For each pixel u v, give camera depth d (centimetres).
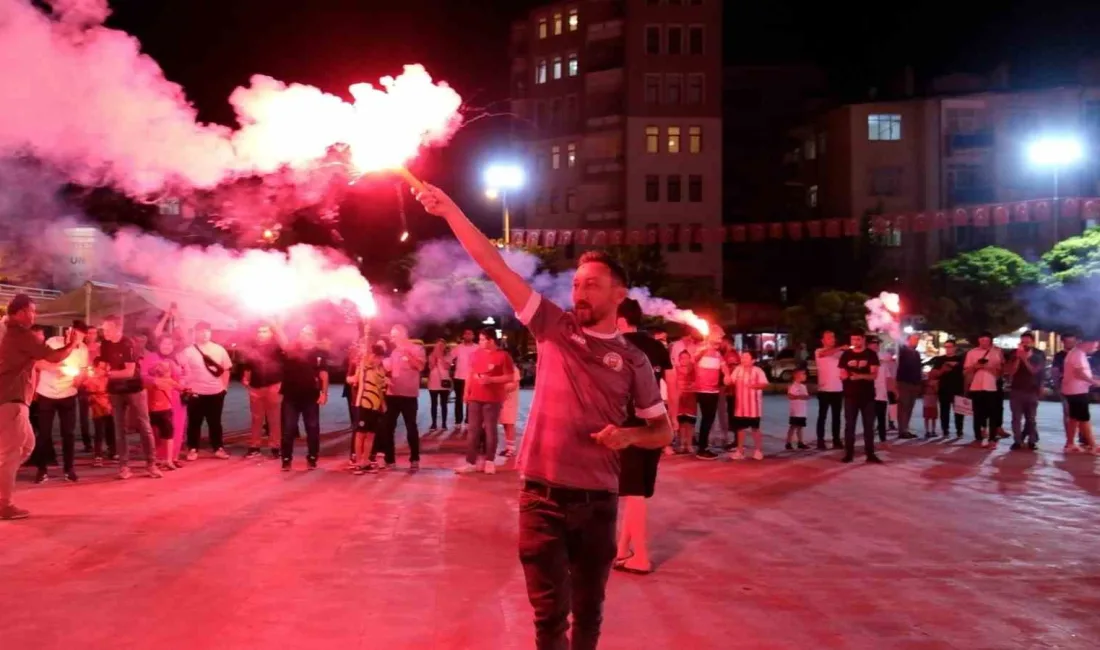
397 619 567
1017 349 1560
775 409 2642
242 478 1158
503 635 539
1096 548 784
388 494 1033
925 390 1825
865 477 1206
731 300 5484
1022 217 2538
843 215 5338
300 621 561
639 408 373
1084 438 1515
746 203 5831
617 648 524
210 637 530
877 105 5297
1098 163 5031
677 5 5394
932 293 4500
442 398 1936
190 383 1333
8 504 867
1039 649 529
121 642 520
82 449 1476
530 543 359
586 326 368
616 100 5484
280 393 1282
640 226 5366
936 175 5209
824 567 715
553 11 5697
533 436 363
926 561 736
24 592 619
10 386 859
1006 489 1105
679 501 1016
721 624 570
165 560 710
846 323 4131
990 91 5241
